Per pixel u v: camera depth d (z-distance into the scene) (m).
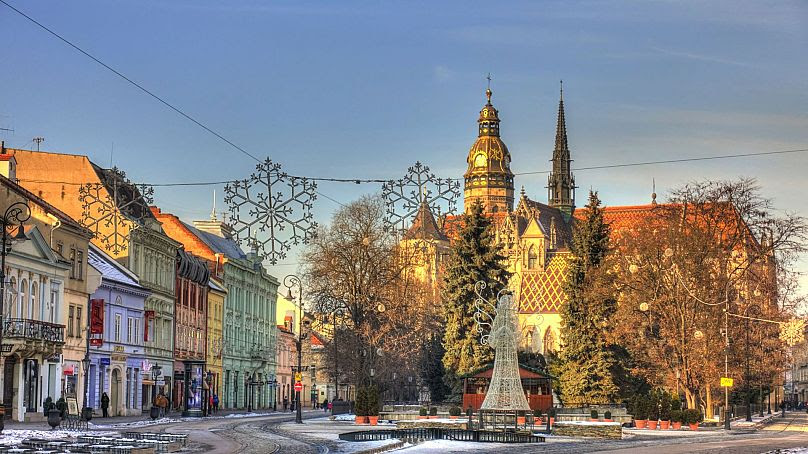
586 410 87.44
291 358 182.88
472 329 109.06
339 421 93.75
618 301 102.38
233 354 145.75
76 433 56.22
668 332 93.69
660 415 84.62
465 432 64.25
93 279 93.12
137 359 105.94
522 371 89.00
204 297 131.75
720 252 93.81
